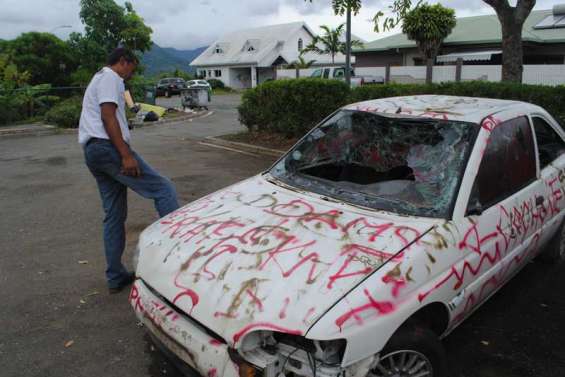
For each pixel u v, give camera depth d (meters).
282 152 10.34
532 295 4.07
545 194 3.78
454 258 2.76
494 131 3.35
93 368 3.21
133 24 34.88
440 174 3.11
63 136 14.80
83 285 4.38
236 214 3.17
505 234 3.21
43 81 28.12
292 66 40.84
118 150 3.82
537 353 3.33
